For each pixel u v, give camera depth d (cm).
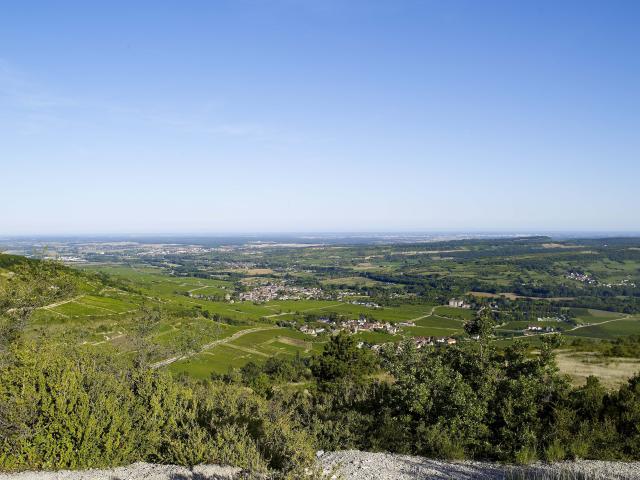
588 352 3262
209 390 1967
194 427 1100
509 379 1345
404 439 1238
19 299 2933
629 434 1171
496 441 1195
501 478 955
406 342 1878
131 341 4681
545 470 1005
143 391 1220
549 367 1361
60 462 977
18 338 2627
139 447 1061
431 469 1025
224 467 988
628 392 1272
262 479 869
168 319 6556
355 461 1078
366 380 2842
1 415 980
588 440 1139
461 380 1332
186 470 975
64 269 3381
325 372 2995
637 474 964
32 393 1013
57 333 3394
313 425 1320
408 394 1328
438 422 1230
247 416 1255
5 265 4184
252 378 4112
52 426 991
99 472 963
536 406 1257
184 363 5666
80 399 1034
